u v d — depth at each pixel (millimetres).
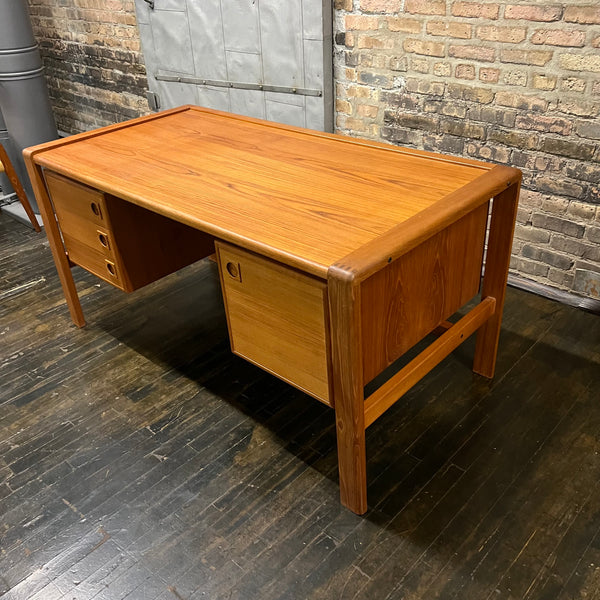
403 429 2010
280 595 1527
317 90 2928
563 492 1763
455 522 1689
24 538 1712
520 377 2209
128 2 3576
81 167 2074
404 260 1552
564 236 2533
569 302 2604
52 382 2316
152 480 1878
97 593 1557
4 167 3279
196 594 1540
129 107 4062
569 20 2156
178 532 1706
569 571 1548
